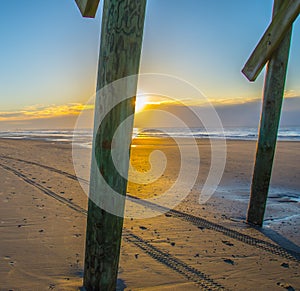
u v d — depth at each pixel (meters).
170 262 2.49
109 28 1.54
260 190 3.60
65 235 2.89
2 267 2.17
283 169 8.80
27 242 2.66
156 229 3.33
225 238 3.17
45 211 3.64
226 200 5.05
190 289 2.09
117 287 2.02
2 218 3.26
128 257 2.53
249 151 14.45
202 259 2.60
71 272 2.16
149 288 2.06
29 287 1.93
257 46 3.40
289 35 3.24
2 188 4.76
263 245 3.02
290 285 2.24
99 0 1.76
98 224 1.74
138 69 1.61
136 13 1.53
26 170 6.85
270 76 3.37
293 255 2.80
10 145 15.14
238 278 2.30
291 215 4.25
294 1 2.89
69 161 9.13
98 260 1.79
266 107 3.45
